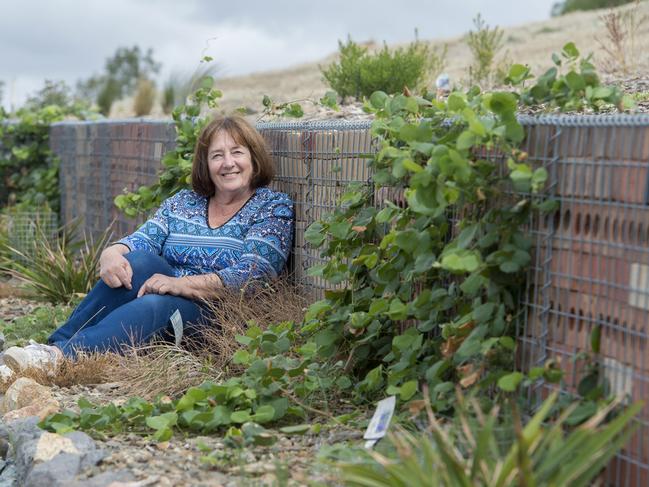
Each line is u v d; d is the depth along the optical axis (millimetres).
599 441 2484
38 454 3316
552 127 3213
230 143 5227
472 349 3283
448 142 3523
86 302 5086
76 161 9211
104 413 3799
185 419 3721
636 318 2832
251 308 4930
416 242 3654
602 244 2984
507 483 2480
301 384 3977
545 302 3227
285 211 5246
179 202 5516
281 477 2939
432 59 11055
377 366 4188
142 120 7508
